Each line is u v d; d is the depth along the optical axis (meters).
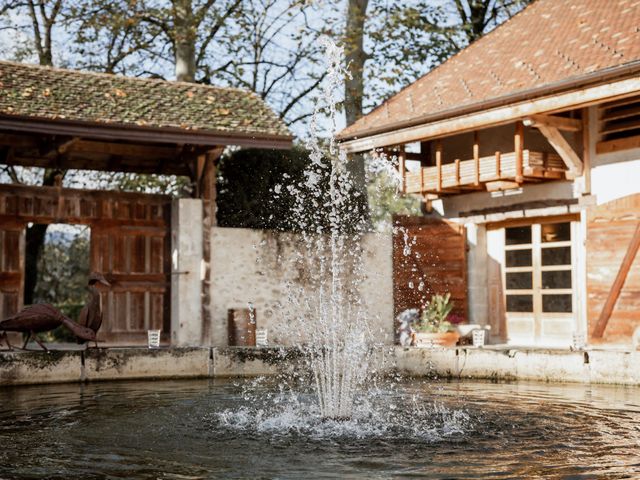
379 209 28.33
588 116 15.12
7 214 14.91
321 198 17.80
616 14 15.68
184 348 13.17
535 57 15.85
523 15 18.73
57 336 22.20
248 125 16.02
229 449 7.18
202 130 15.27
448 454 6.96
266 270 16.31
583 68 13.92
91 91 15.94
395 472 6.27
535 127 15.76
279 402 10.12
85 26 21.77
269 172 17.30
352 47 21.52
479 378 13.25
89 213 15.53
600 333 14.48
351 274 16.97
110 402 10.09
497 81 15.84
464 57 18.53
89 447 7.24
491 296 17.19
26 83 15.53
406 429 8.19
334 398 10.41
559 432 7.98
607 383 12.08
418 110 16.84
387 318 17.22
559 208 15.42
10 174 24.16
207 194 15.91
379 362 13.87
